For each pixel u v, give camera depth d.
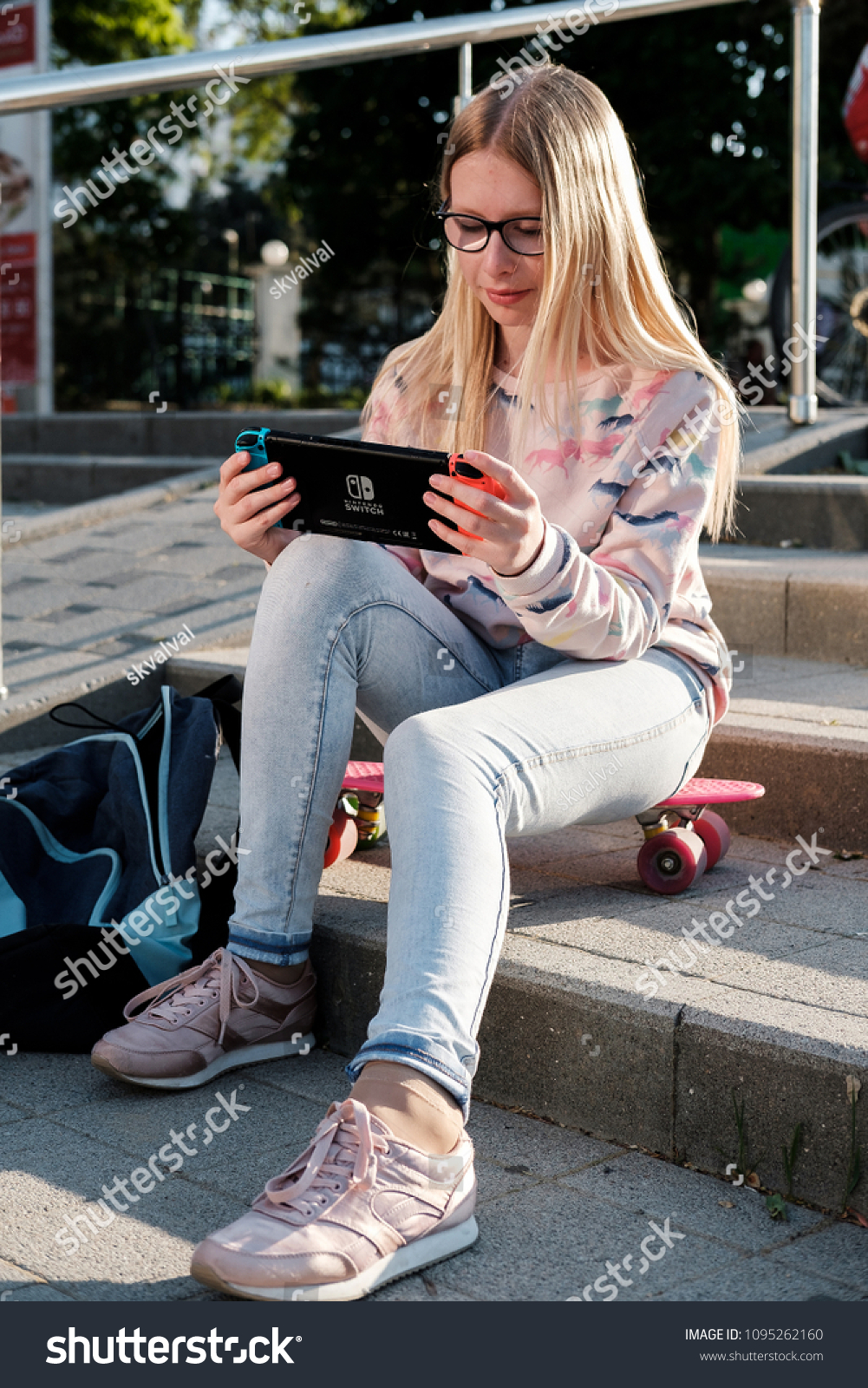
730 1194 1.37
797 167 4.11
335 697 1.57
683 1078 1.43
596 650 1.54
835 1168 1.32
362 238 13.91
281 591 1.57
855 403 5.50
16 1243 1.29
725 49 10.56
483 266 1.62
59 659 3.09
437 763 1.36
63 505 6.32
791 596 2.96
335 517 1.50
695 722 1.64
